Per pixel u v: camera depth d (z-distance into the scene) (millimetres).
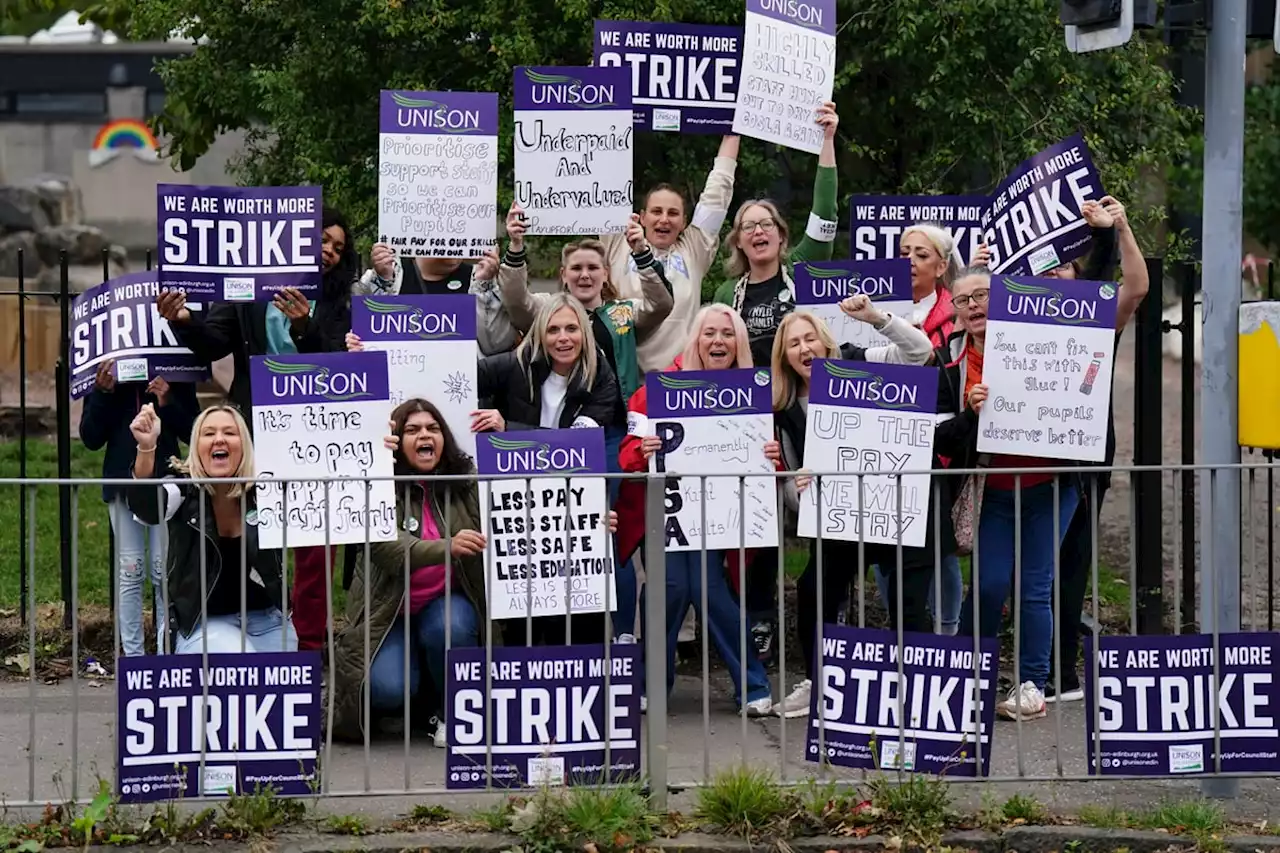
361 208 10602
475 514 7117
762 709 7621
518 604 6355
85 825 5812
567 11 9844
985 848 5984
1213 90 6500
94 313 7938
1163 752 6258
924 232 7895
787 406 7359
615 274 8398
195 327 7750
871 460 6559
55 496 12422
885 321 7301
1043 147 10148
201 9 11164
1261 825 6184
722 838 5973
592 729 6094
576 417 7551
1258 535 12367
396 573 7039
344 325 7965
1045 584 7387
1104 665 6238
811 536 6613
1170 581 10680
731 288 8211
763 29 8195
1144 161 11016
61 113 28500
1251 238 20578
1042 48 10062
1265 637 6281
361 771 6805
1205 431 6559
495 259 7949
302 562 7738
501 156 10266
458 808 6289
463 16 10258
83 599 9453
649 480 6094
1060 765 6281
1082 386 6652
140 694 5895
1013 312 6688
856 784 6266
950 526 7039
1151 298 8266
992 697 6141
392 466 6559
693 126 8367
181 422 8219
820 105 8312
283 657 5973
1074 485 7277
